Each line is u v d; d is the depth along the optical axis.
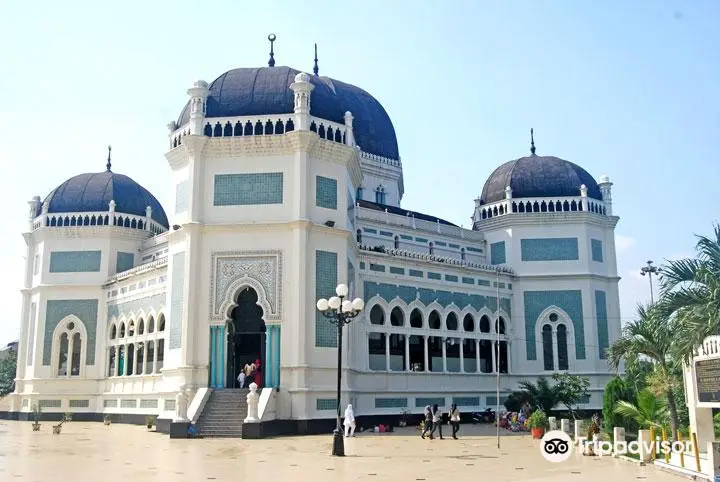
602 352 44.59
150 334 39.66
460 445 25.80
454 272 42.22
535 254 45.47
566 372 41.38
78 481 16.00
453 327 41.84
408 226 43.88
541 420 29.59
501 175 48.38
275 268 31.12
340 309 22.47
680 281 19.22
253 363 33.00
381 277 38.28
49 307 45.41
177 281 32.88
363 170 50.12
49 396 44.16
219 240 31.72
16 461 20.17
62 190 47.19
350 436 29.38
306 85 32.53
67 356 44.84
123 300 42.97
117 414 41.47
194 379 30.53
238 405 29.31
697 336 17.86
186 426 27.81
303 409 29.67
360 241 40.84
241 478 16.47
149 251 45.97
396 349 38.88
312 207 32.03
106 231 45.59
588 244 45.47
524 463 19.95
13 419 45.06
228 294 31.25
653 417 24.88
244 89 33.66
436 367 40.38
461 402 40.62
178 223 33.41
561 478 16.84
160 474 17.19
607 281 46.12
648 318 21.80
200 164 32.41
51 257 45.88
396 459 20.75
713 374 18.14
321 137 33.09
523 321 44.69
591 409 43.03
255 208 31.86
